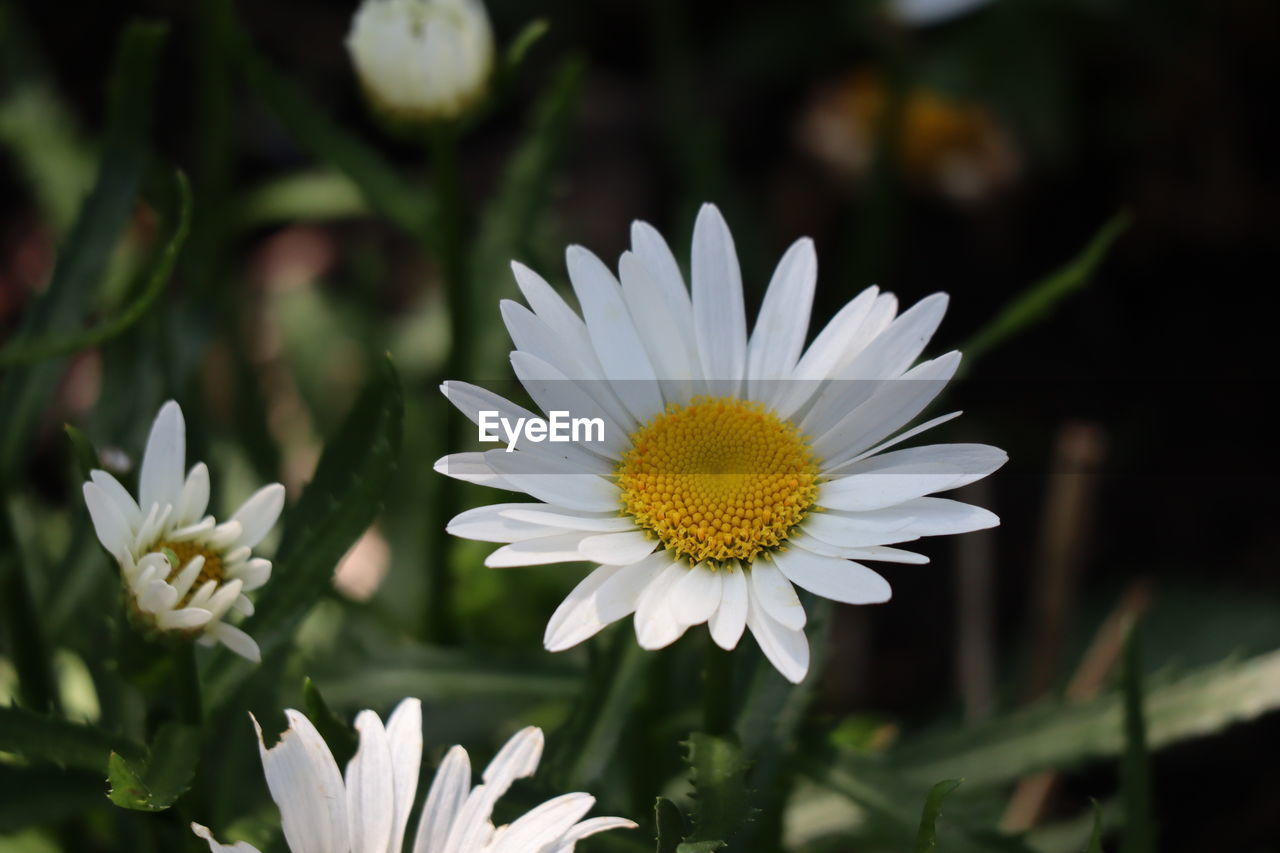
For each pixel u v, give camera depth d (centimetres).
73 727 48
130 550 47
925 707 69
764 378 49
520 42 56
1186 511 75
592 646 51
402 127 56
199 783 49
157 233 56
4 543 51
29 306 52
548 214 73
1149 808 51
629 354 49
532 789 49
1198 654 66
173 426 48
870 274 68
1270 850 64
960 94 77
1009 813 59
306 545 50
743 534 48
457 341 58
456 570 60
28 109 66
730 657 48
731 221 66
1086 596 71
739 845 50
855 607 72
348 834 46
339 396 70
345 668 54
